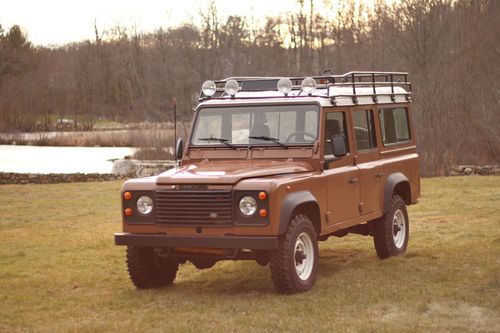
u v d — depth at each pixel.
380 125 10.79
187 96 63.09
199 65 62.12
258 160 9.28
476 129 30.47
